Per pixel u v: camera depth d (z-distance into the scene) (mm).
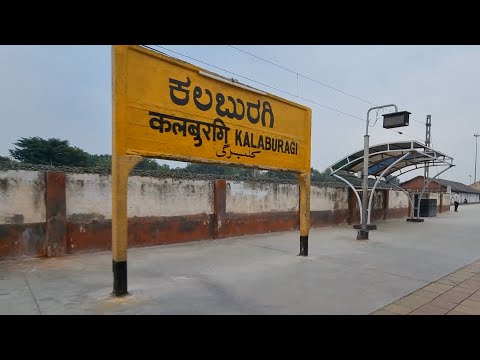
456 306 4422
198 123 5348
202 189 9328
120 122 4332
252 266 6375
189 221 9023
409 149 12133
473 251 8602
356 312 4109
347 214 14609
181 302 4301
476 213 24984
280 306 4234
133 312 3936
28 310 3945
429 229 13508
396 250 8477
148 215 8219
